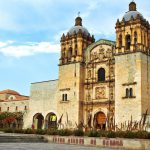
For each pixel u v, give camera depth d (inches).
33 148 1701.5
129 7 3125.0
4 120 4180.6
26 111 4040.4
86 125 2955.2
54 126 3358.8
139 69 2716.5
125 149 1947.6
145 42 2874.0
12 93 5703.7
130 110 2696.9
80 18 3535.9
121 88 2805.1
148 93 2758.4
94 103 3090.6
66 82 3277.6
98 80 3129.9
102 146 2112.5
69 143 2348.7
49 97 3427.7
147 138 1953.7
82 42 3307.1
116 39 2957.7
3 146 1753.2
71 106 3169.3
